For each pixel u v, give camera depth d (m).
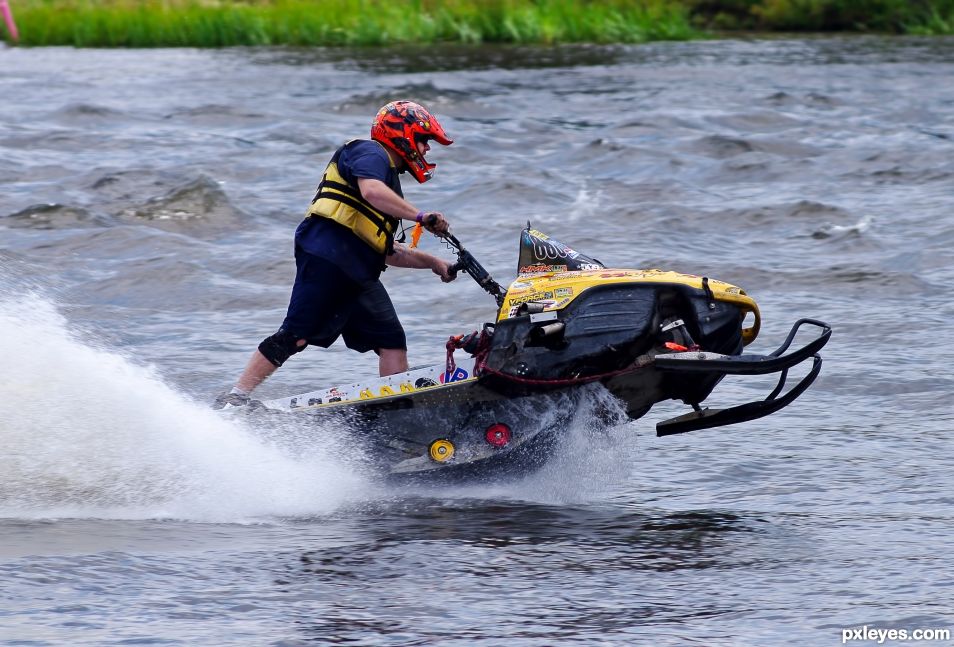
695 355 19.67
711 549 18.28
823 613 15.62
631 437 22.06
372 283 22.50
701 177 60.06
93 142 67.69
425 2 136.25
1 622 14.95
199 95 87.69
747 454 23.73
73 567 16.88
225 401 22.05
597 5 142.12
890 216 49.94
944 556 17.83
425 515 20.12
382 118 21.86
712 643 14.70
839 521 19.72
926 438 24.64
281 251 43.81
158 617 15.27
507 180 55.44
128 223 48.16
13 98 85.19
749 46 129.25
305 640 14.66
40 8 136.50
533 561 17.69
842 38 143.00
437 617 15.45
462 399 21.19
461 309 36.06
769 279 39.72
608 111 81.75
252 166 61.09
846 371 29.59
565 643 14.69
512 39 133.75
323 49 124.50
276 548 18.11
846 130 73.75
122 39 130.62
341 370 29.88
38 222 47.50
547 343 20.48
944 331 33.41
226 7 135.12
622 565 17.55
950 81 96.69
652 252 43.66
